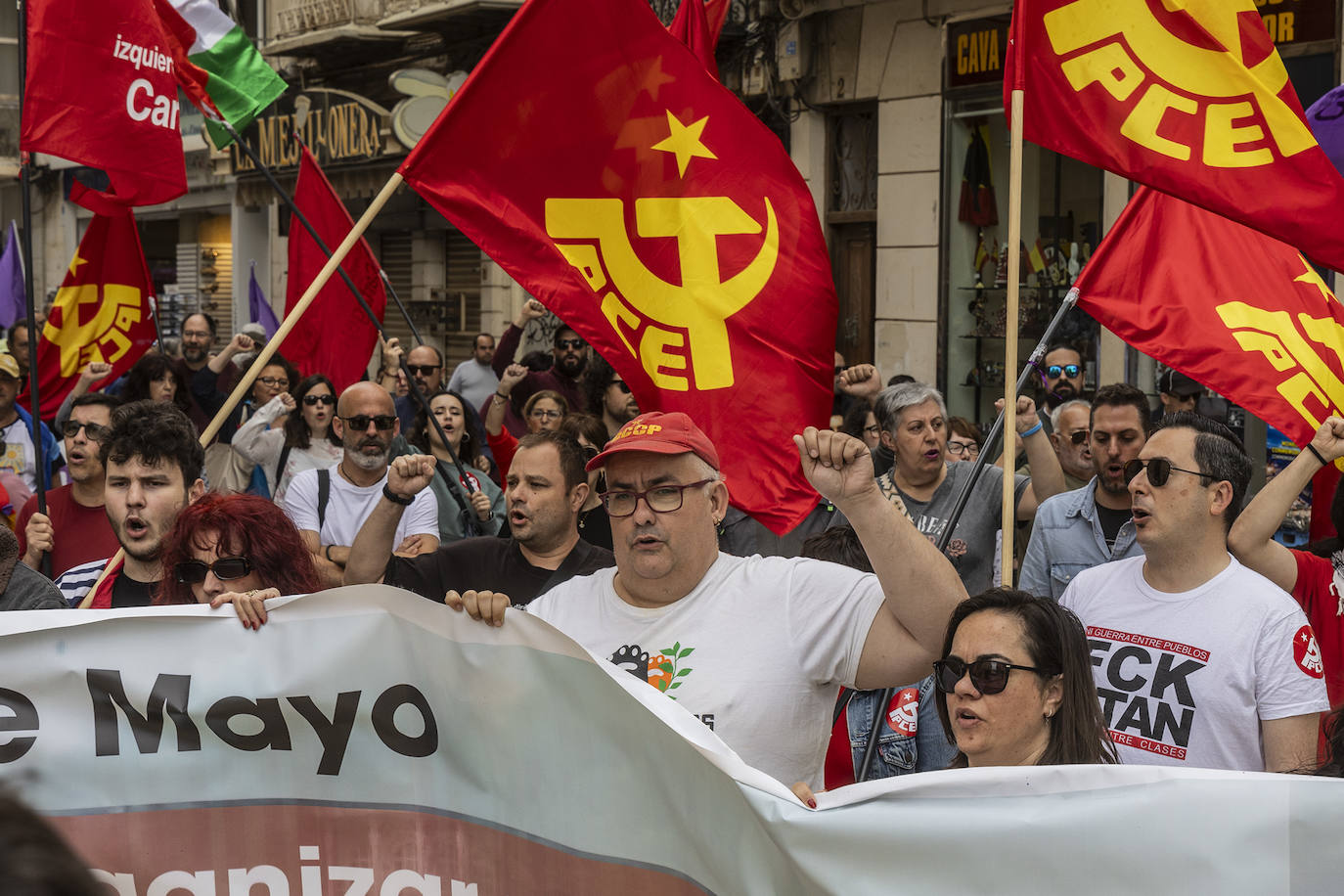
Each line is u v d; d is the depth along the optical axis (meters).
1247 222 4.07
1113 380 10.48
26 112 4.94
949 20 11.44
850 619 2.94
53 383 7.98
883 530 2.74
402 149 17.20
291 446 7.30
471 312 18.16
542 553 4.59
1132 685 3.52
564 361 10.69
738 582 3.05
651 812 2.63
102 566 4.48
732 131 4.30
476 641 2.77
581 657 2.69
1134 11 4.07
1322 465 3.95
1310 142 4.01
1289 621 3.39
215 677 2.86
